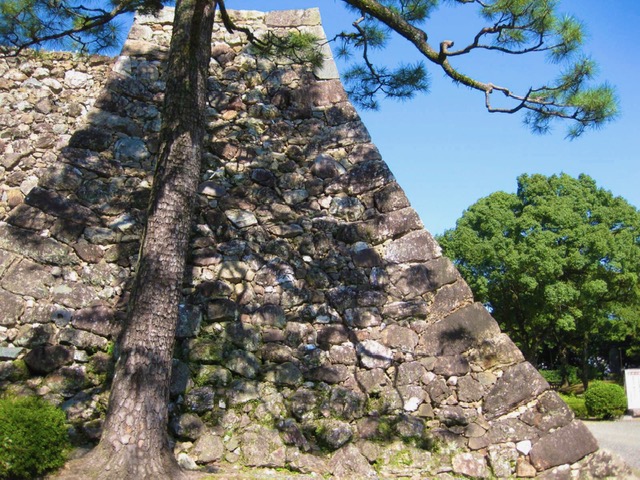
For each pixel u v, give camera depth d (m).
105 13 5.42
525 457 4.80
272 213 5.59
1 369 4.66
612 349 27.77
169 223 4.47
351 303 5.28
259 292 5.29
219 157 5.80
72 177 5.38
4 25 5.24
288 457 4.58
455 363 5.07
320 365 5.07
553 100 4.95
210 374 4.86
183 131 4.69
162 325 4.26
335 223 5.57
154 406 4.09
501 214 21.64
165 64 6.10
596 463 4.80
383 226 5.52
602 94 4.81
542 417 4.92
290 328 5.18
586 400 13.30
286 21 6.48
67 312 4.93
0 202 6.80
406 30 5.16
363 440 4.77
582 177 22.33
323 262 5.43
